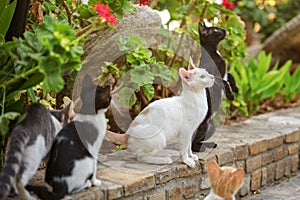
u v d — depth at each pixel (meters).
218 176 2.68
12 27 2.77
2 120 2.35
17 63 2.45
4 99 2.43
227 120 4.67
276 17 8.00
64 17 3.25
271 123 4.54
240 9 7.75
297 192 3.80
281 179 4.13
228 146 3.53
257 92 4.99
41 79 2.41
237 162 3.55
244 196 3.66
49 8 3.19
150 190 2.84
